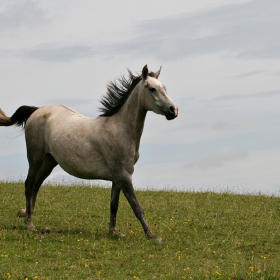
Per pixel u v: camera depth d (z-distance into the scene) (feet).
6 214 56.18
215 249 44.19
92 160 45.98
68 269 36.68
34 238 44.47
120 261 39.11
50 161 50.29
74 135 46.47
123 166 45.16
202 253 42.45
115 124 45.57
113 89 46.75
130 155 45.16
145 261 39.32
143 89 44.34
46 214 57.31
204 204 64.80
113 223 48.55
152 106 43.93
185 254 41.93
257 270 36.94
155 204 64.54
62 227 51.01
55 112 49.16
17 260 38.14
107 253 40.91
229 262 40.04
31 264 37.32
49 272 35.70
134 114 44.96
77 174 47.14
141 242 45.03
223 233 50.47
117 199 48.16
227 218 57.21
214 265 38.81
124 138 45.03
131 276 35.83
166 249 42.91
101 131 45.70
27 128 49.85
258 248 44.78
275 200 68.28
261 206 64.34
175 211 60.54
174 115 43.16
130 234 48.75
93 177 46.88
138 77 46.14
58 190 73.00
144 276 35.83
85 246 42.78
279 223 54.95
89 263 38.24
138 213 45.37
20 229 49.06
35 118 49.49
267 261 40.32
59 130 47.32
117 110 46.26
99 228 51.08
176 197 69.67
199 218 57.16
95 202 65.16
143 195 71.51
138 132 45.34
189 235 49.06
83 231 49.16
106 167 45.98
